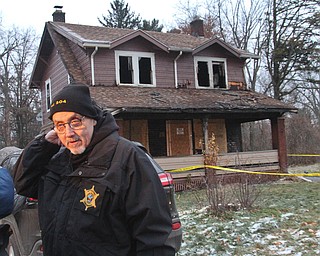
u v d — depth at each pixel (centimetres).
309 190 1187
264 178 1538
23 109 3853
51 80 1958
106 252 196
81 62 1670
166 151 1742
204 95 1684
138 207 195
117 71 1636
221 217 791
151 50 1722
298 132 2809
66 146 209
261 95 1858
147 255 194
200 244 600
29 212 452
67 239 199
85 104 204
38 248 435
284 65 2903
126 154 204
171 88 1747
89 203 196
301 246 556
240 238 620
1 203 231
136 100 1435
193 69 1820
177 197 1259
